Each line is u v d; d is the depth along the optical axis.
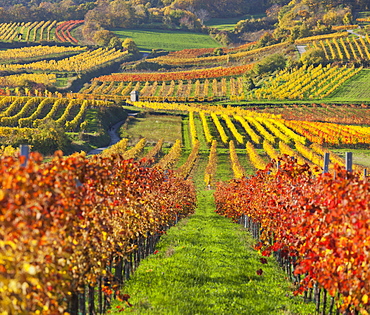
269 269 29.38
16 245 11.39
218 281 24.94
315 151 141.38
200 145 161.75
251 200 42.16
